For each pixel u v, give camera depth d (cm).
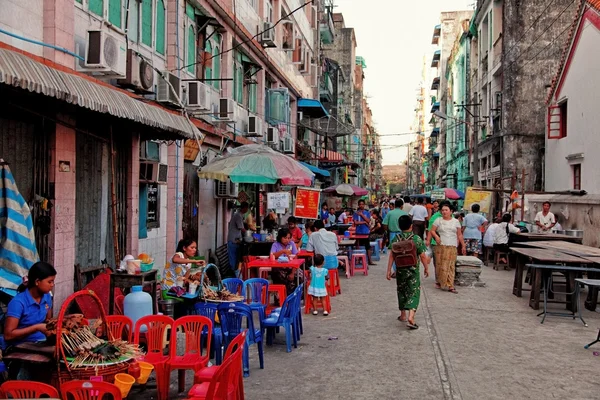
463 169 3978
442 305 976
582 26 1752
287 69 2364
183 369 518
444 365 621
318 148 3312
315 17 3081
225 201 1574
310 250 1106
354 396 524
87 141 812
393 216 1545
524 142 2448
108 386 367
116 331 525
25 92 609
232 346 446
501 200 2483
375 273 1436
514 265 1525
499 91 2794
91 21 796
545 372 595
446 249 1120
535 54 2452
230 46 1513
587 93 1714
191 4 1227
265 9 1927
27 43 648
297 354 674
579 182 1814
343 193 2614
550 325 826
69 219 732
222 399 387
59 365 421
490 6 2867
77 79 604
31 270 482
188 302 694
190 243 787
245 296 769
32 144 683
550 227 1548
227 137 1478
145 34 1010
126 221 924
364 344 716
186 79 1152
